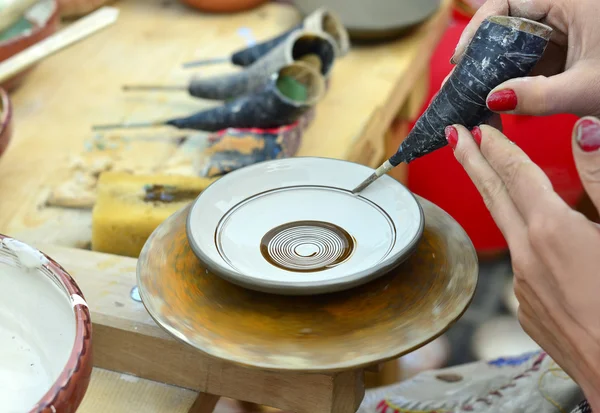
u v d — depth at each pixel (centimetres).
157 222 94
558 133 173
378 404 102
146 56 149
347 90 136
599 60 74
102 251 97
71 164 116
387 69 144
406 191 79
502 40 69
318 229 79
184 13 169
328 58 129
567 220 60
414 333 65
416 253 76
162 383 78
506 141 67
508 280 196
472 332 182
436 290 70
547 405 94
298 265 75
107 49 152
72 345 59
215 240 76
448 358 175
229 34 158
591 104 72
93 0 161
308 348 64
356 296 71
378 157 136
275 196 83
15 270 65
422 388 104
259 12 169
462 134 71
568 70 73
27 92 137
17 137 123
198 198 78
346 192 83
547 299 65
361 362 62
